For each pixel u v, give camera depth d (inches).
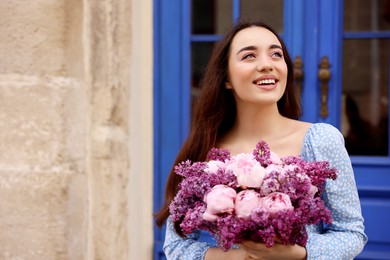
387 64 101.1
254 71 61.3
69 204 80.3
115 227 85.0
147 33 101.9
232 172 52.6
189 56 104.3
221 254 59.4
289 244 51.3
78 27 80.4
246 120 65.3
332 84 101.1
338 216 59.6
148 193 103.1
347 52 102.1
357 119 102.6
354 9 101.4
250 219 49.4
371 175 101.7
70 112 80.1
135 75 94.5
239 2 102.7
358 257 101.4
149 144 103.1
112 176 83.5
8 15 79.4
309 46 101.5
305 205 49.5
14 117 80.0
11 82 80.0
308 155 61.4
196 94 105.5
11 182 80.3
